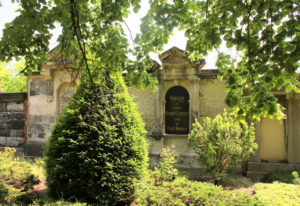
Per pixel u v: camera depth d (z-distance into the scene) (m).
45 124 11.13
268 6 3.12
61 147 4.98
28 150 11.02
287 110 8.77
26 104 11.51
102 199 4.73
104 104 5.29
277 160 8.84
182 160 9.41
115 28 4.55
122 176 4.89
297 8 2.98
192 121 9.42
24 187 5.41
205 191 4.58
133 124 5.46
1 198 4.41
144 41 4.36
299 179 6.95
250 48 3.19
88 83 5.39
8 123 11.74
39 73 11.10
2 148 11.70
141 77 4.42
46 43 4.13
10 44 3.85
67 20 3.99
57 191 4.89
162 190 4.63
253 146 7.55
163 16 4.28
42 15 3.75
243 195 4.46
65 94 10.98
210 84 9.55
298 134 8.59
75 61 5.13
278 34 2.97
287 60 2.76
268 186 6.13
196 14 4.43
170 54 9.48
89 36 4.69
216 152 7.44
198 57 4.38
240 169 8.88
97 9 4.67
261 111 2.83
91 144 4.88
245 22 3.34
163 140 9.71
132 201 5.03
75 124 5.11
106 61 4.36
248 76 3.15
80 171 4.73
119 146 4.97
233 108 3.10
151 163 9.55
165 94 9.95
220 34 3.46
